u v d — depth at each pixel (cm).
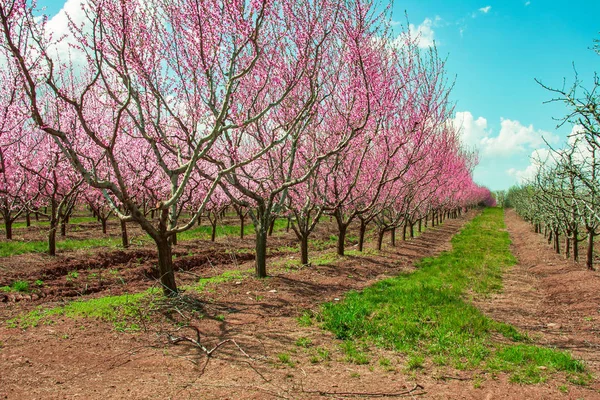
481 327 686
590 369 528
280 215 1202
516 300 947
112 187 675
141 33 735
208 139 704
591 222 1245
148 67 752
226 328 657
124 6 617
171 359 527
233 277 1024
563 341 655
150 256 1309
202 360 528
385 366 532
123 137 1369
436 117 1223
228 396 430
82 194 1611
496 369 523
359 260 1404
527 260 1585
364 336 642
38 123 586
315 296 903
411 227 2216
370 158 1470
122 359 521
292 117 1027
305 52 793
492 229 3062
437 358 553
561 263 1406
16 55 541
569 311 834
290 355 558
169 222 826
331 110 1111
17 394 418
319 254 1558
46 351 532
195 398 422
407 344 608
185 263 1251
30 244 1399
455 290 980
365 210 1232
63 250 1341
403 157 1560
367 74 922
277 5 845
